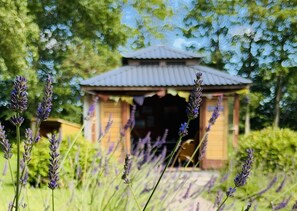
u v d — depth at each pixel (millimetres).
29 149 1996
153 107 18641
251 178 6809
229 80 13031
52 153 1812
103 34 25438
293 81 27688
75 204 3785
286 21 27312
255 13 28156
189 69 14070
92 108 4023
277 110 27562
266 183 6711
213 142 13102
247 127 24031
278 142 9062
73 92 23812
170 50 15008
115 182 4309
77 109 23969
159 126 18656
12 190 6301
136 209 3678
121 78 13133
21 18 18141
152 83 12664
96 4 23641
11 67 18406
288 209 5285
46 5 24047
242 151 9383
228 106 13180
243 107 25766
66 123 12992
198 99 1896
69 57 22562
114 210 3537
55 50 24312
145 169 5105
